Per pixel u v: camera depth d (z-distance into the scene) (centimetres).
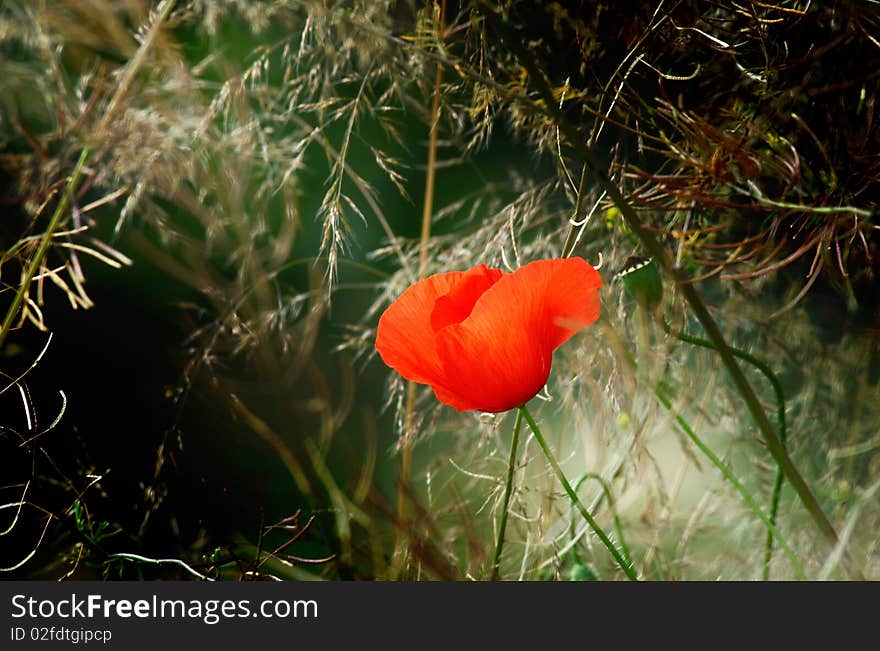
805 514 79
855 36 76
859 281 80
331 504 79
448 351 72
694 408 81
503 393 73
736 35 78
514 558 82
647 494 79
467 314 73
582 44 78
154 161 82
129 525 82
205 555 79
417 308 74
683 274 75
